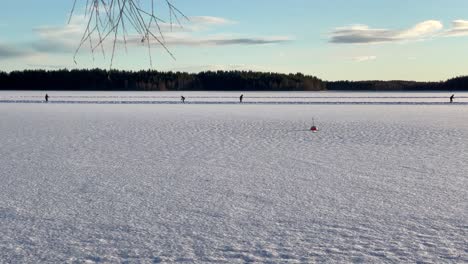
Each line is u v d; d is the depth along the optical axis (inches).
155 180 395.5
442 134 799.1
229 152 576.7
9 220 274.1
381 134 798.5
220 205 311.9
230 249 229.6
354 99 2655.0
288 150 598.5
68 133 789.9
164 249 229.1
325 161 507.5
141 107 1588.3
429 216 288.4
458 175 424.8
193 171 439.8
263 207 307.7
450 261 215.3
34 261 213.5
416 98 2881.4
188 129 868.0
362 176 418.3
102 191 352.2
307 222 274.2
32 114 1240.2
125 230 257.6
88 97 2733.8
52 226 263.7
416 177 414.9
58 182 384.8
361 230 260.1
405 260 216.2
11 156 532.1
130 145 640.4
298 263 212.5
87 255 220.8
